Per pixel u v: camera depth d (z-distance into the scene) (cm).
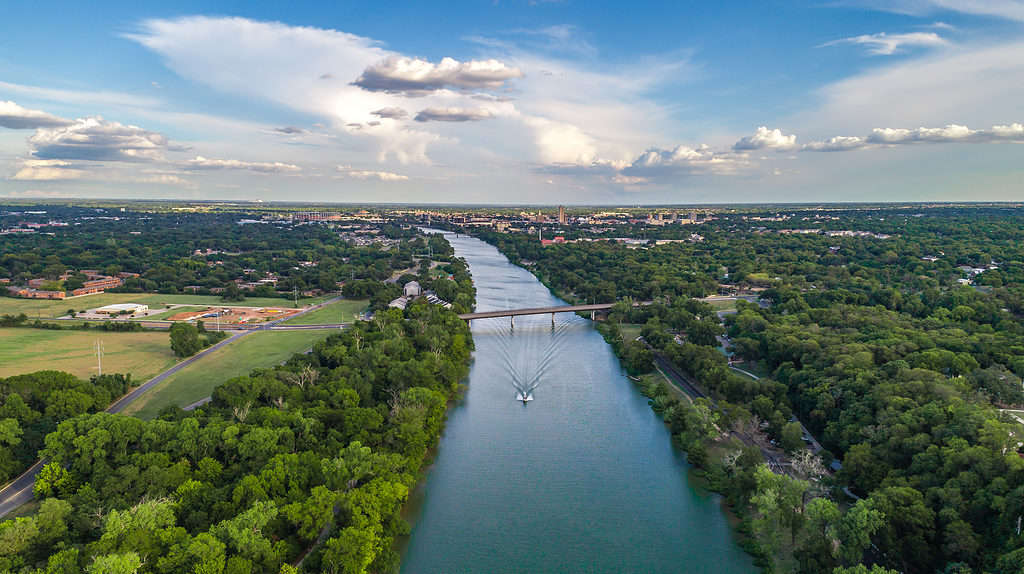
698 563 16138
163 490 15638
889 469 17412
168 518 14362
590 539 17212
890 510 15012
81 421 17825
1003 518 13962
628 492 19800
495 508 18775
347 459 17450
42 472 16662
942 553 14288
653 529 17712
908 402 19588
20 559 12925
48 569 12450
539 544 16938
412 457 19975
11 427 18812
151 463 16725
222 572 13025
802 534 16388
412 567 15912
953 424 17650
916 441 17388
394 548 16700
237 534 13662
